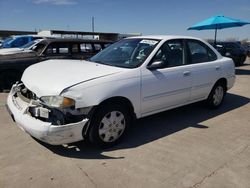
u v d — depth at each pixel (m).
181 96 4.78
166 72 4.40
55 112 3.34
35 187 2.91
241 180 3.12
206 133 4.51
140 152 3.75
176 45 4.80
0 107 5.81
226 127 4.83
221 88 5.85
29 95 3.80
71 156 3.59
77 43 8.69
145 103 4.15
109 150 3.79
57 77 3.64
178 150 3.84
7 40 16.80
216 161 3.54
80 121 3.44
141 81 4.01
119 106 3.83
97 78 3.61
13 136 4.18
